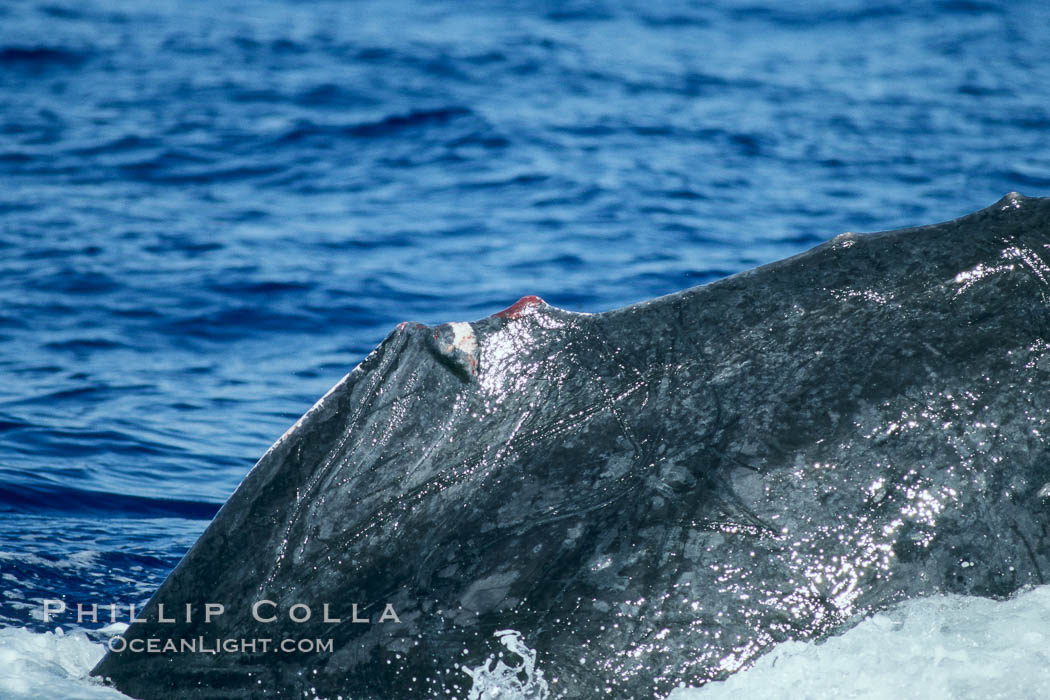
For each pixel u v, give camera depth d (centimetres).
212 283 4466
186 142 6456
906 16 9806
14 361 3722
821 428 1338
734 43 9012
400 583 1345
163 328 4059
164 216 5325
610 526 1330
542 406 1402
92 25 9019
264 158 6256
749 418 1358
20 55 8050
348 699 1312
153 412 3356
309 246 4938
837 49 8850
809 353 1385
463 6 10100
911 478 1308
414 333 1423
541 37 8994
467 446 1389
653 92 7588
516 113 7050
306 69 7956
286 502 1380
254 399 3503
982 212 1436
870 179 5847
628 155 6294
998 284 1383
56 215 5275
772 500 1314
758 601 1281
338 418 1399
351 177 5997
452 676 1295
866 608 1272
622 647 1277
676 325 1430
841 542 1293
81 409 3344
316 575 1357
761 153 6338
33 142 6366
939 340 1364
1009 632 1240
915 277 1402
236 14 9606
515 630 1296
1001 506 1295
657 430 1373
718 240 4988
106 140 6450
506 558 1333
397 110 7062
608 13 9881
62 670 1505
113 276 4516
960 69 8250
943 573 1281
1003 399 1327
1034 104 7331
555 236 5066
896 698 1224
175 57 8194
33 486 2769
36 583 2067
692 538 1309
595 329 1440
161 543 2431
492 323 1438
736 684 1258
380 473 1381
